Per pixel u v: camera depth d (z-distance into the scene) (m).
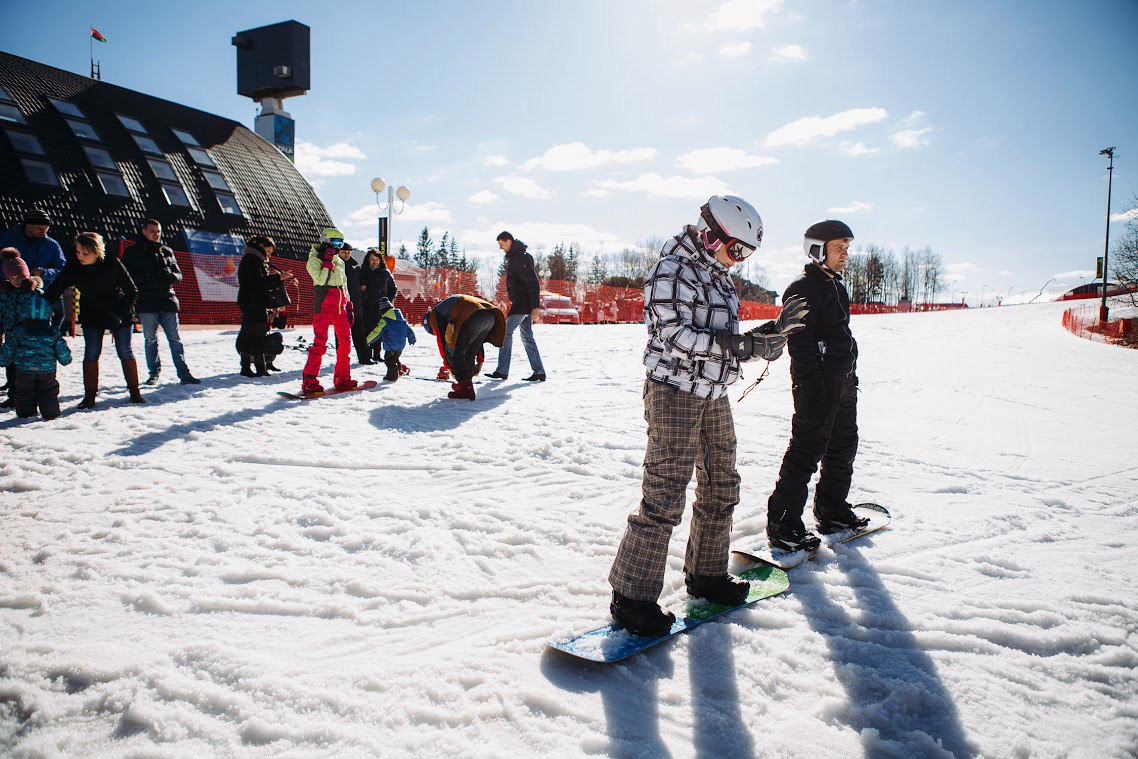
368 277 9.01
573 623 2.45
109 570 2.74
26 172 17.39
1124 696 2.08
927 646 2.37
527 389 7.62
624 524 3.48
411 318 20.16
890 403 7.80
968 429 6.38
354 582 2.70
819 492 3.51
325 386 7.43
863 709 1.98
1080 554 3.24
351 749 1.73
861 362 11.77
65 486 3.79
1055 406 7.87
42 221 6.62
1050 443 5.83
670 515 2.38
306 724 1.82
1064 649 2.37
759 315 37.84
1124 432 6.38
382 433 5.30
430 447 4.93
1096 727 1.93
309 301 17.97
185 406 6.03
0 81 18.78
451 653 2.22
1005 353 14.33
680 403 2.39
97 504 3.52
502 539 3.23
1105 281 24.25
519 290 8.09
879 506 3.87
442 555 3.02
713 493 2.62
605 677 2.12
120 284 5.88
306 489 3.87
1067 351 15.36
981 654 2.32
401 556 3.01
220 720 1.84
